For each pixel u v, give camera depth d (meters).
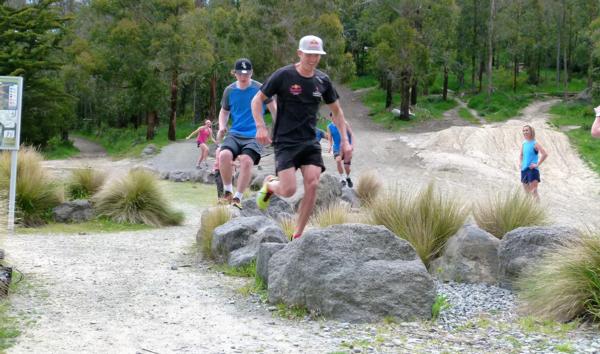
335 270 5.00
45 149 41.00
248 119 8.54
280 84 5.61
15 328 4.39
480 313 5.16
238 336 4.42
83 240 8.67
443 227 7.00
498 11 56.59
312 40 5.52
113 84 44.03
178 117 62.00
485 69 67.56
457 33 57.84
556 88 60.84
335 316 4.89
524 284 5.58
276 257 5.54
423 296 4.98
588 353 4.07
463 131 30.33
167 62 38.28
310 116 5.71
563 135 30.58
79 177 11.64
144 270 6.67
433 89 62.78
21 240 8.36
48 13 37.03
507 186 19.00
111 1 40.22
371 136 34.56
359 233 5.25
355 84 69.88
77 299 5.29
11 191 9.10
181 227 10.66
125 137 47.50
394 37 41.94
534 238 5.90
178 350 4.07
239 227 7.10
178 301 5.38
